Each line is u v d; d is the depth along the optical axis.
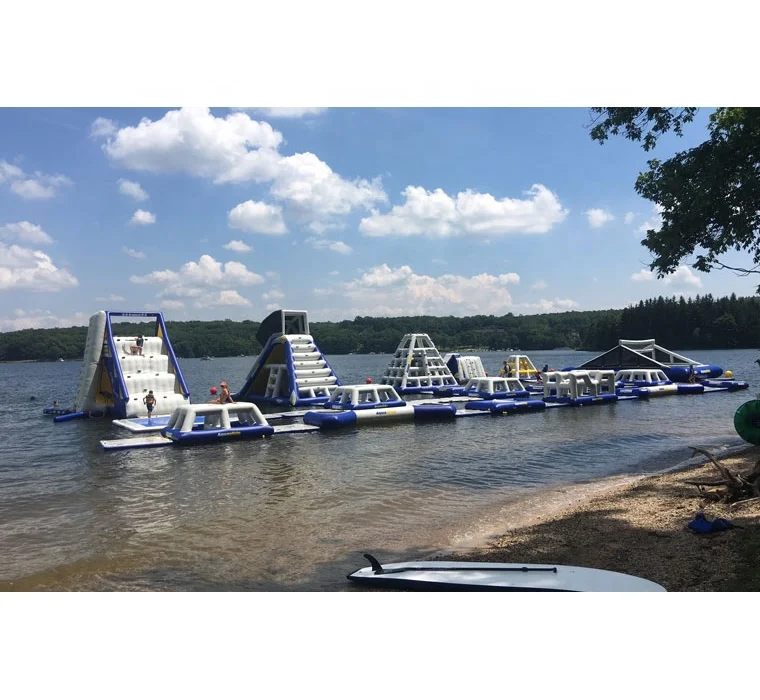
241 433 23.23
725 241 12.84
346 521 12.08
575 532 10.23
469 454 19.98
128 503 13.89
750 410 18.30
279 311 38.25
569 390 35.28
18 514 12.99
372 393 32.06
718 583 7.07
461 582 7.59
